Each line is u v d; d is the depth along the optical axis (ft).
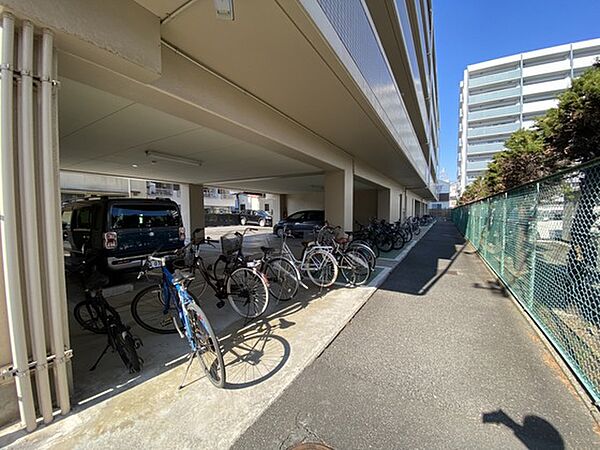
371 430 5.77
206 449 5.33
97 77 7.99
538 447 5.32
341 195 24.30
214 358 8.28
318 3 8.13
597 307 8.52
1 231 5.35
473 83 127.34
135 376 7.63
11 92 5.24
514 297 13.66
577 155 12.90
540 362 8.17
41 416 5.91
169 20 7.75
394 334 10.05
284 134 15.38
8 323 5.55
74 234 17.88
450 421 5.99
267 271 13.89
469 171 127.75
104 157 21.39
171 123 13.69
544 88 113.91
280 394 6.86
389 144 21.62
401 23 26.16
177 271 9.35
